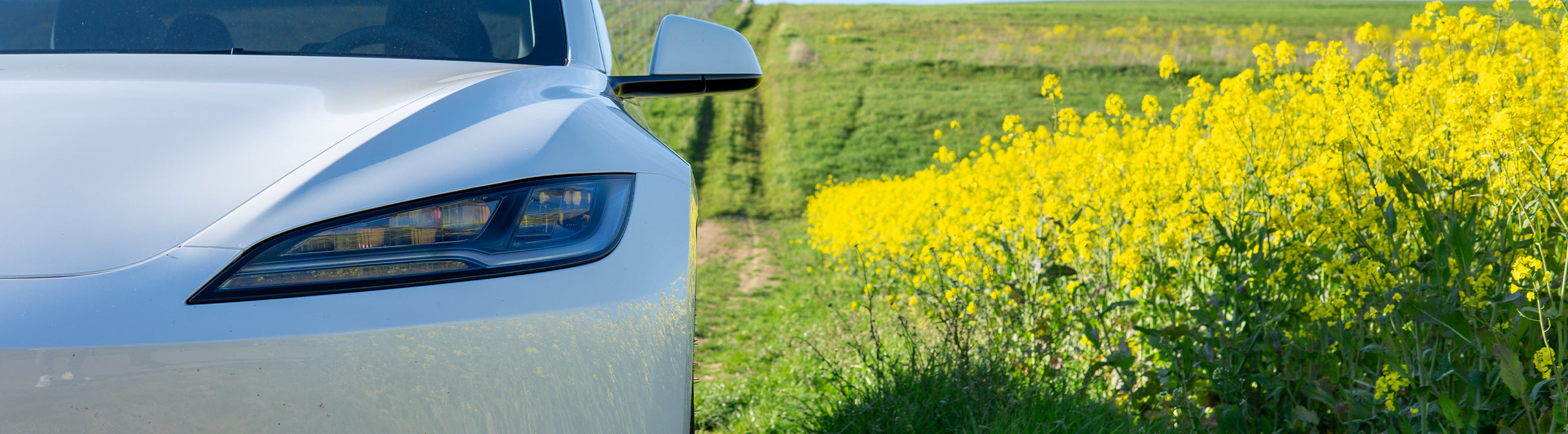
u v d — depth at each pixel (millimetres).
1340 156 2193
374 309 921
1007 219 3557
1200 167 2812
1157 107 3744
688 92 1976
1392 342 1754
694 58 1958
